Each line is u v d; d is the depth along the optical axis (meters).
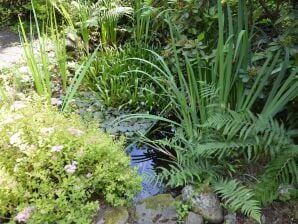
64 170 1.95
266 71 2.19
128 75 3.27
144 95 3.04
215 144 2.07
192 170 2.12
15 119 2.08
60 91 3.09
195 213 1.95
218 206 1.96
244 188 1.98
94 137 2.08
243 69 2.20
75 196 1.81
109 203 2.00
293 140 2.20
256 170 2.19
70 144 2.02
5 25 4.46
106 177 1.95
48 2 4.06
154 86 3.20
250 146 2.05
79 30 3.87
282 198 1.99
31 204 1.79
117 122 2.62
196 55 2.38
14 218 1.71
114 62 3.40
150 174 2.19
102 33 3.83
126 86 3.09
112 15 3.77
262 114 2.13
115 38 3.92
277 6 2.34
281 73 2.04
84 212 1.84
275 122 2.08
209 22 2.53
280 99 2.08
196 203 1.96
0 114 2.22
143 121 2.86
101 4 4.10
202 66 2.49
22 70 3.10
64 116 2.48
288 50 2.01
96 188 2.01
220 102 2.20
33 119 2.12
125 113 2.95
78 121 2.29
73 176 1.86
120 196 2.01
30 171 1.99
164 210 1.98
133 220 1.95
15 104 2.20
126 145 2.64
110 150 2.05
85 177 1.98
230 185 1.99
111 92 3.07
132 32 3.93
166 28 3.68
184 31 2.69
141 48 3.52
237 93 2.29
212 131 2.26
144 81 3.22
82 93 3.12
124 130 2.74
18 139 1.91
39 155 1.92
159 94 2.97
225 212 1.98
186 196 2.02
